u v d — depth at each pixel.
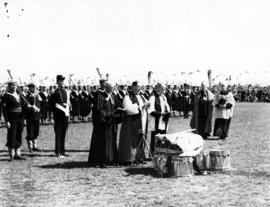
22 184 10.58
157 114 13.63
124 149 12.84
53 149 16.83
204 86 19.64
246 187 10.01
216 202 8.73
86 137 20.73
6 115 13.92
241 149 16.05
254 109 44.84
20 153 15.74
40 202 8.92
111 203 8.76
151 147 13.99
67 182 10.74
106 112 12.63
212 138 19.91
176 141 11.25
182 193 9.50
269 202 8.70
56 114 14.83
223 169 11.91
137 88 12.92
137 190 9.84
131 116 12.82
